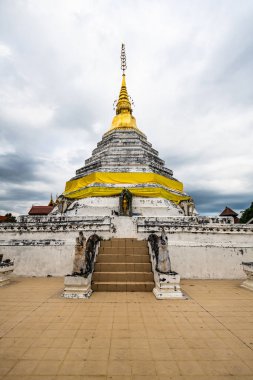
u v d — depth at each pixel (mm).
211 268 13438
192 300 9203
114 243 13570
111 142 26438
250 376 4590
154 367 4844
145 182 21125
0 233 14812
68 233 14688
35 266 13672
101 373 4645
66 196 21312
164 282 9547
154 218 15531
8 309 8109
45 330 6492
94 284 10508
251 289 10703
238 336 6211
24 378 4492
